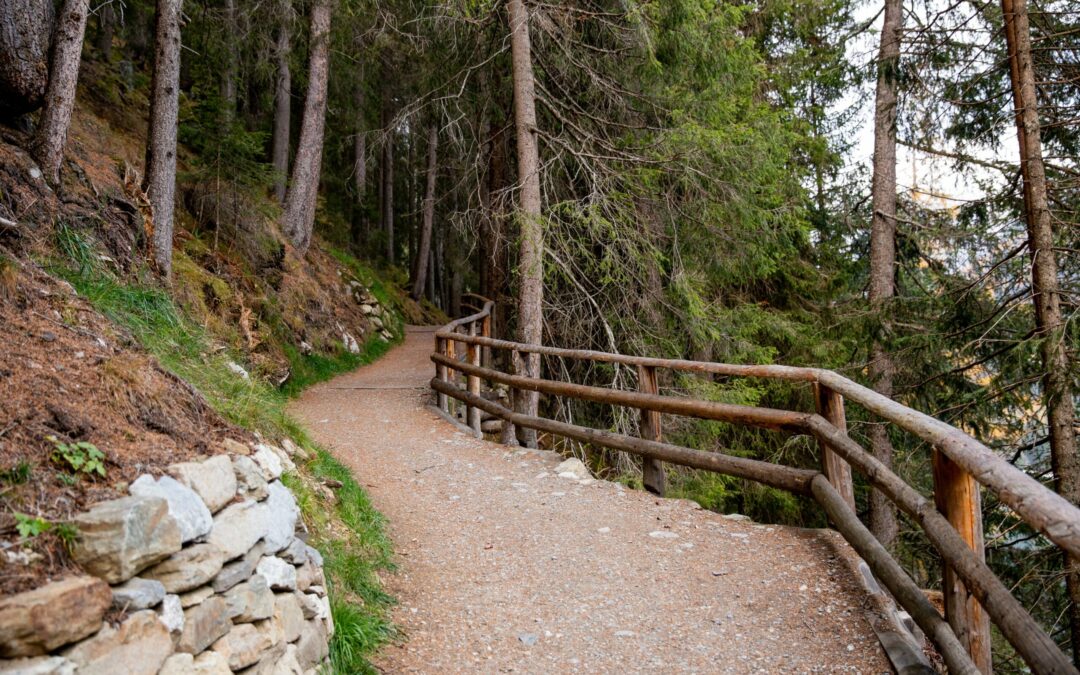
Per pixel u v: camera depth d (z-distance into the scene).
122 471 2.49
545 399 13.12
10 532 2.01
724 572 4.62
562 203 10.84
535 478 6.92
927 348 9.80
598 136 12.04
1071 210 8.55
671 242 11.88
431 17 11.80
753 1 13.55
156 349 4.64
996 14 9.62
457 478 6.95
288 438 5.16
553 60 11.80
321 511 4.62
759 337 13.97
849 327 11.97
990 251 10.14
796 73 14.04
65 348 3.05
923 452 10.52
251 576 2.77
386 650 3.69
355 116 23.14
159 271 8.45
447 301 40.97
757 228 11.54
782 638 3.75
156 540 2.24
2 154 6.06
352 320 16.88
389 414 10.03
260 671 2.64
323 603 3.40
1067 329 7.68
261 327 11.12
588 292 12.33
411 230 32.97
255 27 16.36
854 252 15.51
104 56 15.80
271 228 14.39
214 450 3.07
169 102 8.69
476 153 13.60
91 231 6.75
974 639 2.86
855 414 11.40
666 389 11.69
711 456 5.95
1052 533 1.94
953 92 9.54
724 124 11.48
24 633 1.76
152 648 2.12
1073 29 8.37
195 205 12.30
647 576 4.64
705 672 3.49
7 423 2.40
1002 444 9.24
